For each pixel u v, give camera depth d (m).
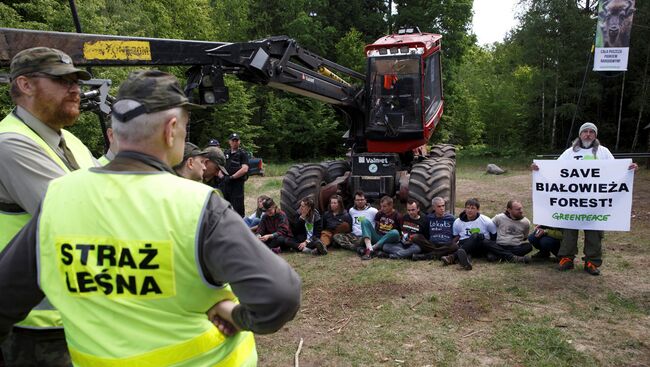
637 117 21.14
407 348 3.62
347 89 6.93
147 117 1.37
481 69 36.25
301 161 26.36
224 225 1.30
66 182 1.41
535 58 21.47
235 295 1.36
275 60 5.21
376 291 4.82
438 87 8.48
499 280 5.03
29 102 1.92
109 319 1.31
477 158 23.11
